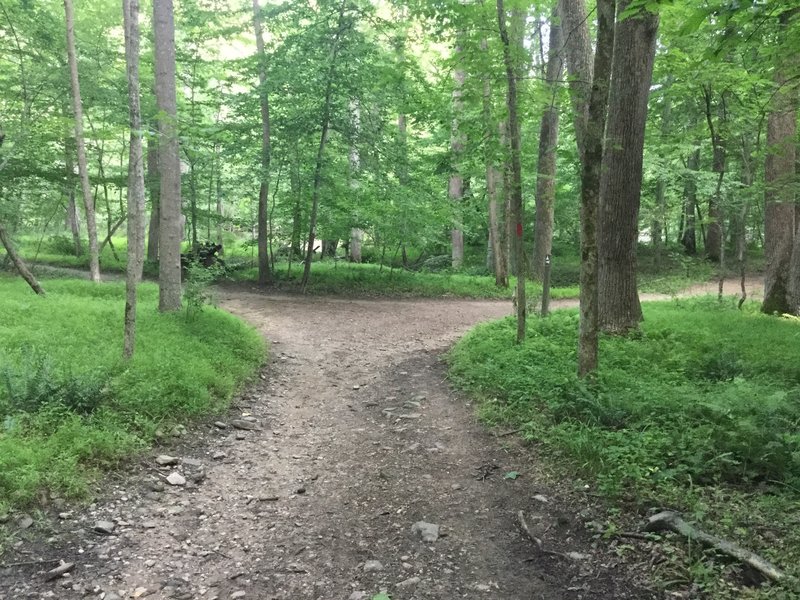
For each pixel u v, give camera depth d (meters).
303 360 9.79
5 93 14.45
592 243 6.36
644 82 9.00
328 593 3.48
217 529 4.26
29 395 5.49
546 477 4.93
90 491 4.52
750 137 14.15
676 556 3.59
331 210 18.69
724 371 7.09
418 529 4.23
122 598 3.35
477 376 7.77
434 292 18.86
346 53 16.36
